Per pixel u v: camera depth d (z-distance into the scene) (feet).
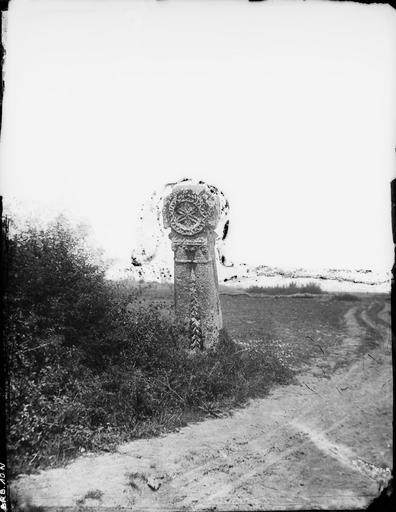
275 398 16.11
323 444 13.38
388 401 15.11
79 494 11.52
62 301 16.96
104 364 17.15
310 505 11.13
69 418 14.10
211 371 17.34
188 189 19.97
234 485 11.76
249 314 20.34
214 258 20.62
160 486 11.89
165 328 19.49
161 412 15.55
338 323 18.43
